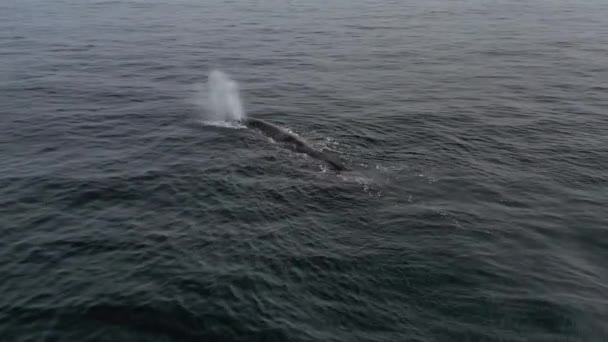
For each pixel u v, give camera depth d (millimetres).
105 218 17938
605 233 17406
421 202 19359
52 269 14883
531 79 40125
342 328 12547
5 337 12188
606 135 27109
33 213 18250
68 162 23000
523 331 12594
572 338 12406
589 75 41281
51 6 91125
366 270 14914
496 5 93000
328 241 16469
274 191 19953
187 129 27672
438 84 38844
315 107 32469
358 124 28906
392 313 13141
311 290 13977
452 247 16266
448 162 23406
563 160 23750
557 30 64562
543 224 17938
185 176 21328
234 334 12289
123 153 24109
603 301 13812
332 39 59438
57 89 36500
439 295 13883
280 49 53344
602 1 98250
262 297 13617
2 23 70062
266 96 35188
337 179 21156
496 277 14758
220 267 14938
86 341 12109
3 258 15422
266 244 16203
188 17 78500
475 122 29375
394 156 24031
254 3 99125
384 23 71875
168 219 17828
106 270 14828
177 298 13500
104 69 43469
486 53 50781
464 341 12203
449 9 87562
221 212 18297
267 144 25125
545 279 14758
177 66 45031
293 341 12078
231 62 46969
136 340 12156
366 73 42656
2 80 38969
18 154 24000
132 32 64062
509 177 21844
